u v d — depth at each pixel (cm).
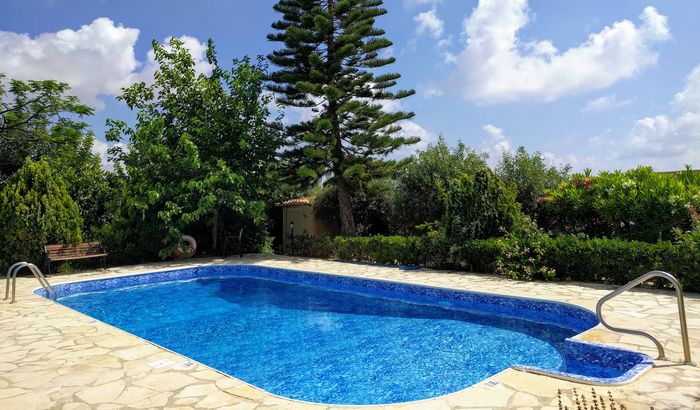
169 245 1380
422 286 862
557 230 1078
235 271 1272
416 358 529
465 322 700
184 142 1381
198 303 897
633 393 326
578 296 705
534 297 707
